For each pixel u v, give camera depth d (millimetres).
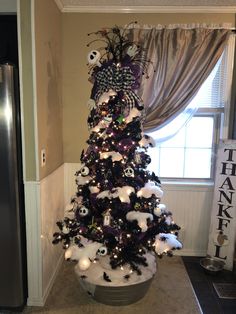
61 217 2643
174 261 2734
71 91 2695
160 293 2246
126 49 2189
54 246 2400
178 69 2549
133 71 2125
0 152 1849
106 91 2074
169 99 2578
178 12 2568
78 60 2654
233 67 2609
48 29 2170
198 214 2811
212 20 2570
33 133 1937
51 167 2311
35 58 1865
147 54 2529
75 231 1989
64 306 2080
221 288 2322
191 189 2773
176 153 2836
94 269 2109
